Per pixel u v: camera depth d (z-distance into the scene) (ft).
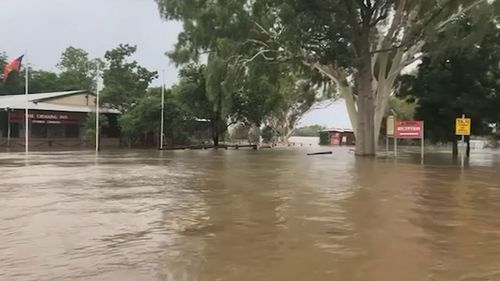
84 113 194.90
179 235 30.81
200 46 126.72
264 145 219.82
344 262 24.77
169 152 147.43
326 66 125.18
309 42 110.73
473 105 118.52
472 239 30.09
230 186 56.54
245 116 192.85
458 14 115.24
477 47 120.98
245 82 130.93
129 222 34.81
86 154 130.93
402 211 39.78
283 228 32.94
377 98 129.80
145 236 30.48
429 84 125.59
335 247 27.84
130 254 26.09
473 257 25.91
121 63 226.38
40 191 51.08
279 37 114.32
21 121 180.14
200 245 28.22
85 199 45.57
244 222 34.94
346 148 202.49
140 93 215.72
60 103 193.47
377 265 24.31
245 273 22.89
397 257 25.79
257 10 117.19
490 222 35.45
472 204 43.80
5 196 47.24
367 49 118.73
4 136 185.16
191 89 187.32
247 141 245.45
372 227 33.37
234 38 120.88
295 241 29.30
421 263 24.71
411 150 184.03
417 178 67.10
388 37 123.95
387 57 127.95
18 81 264.31
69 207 40.96
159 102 187.73
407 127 112.98
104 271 23.04
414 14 119.55
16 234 30.76
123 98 204.54
